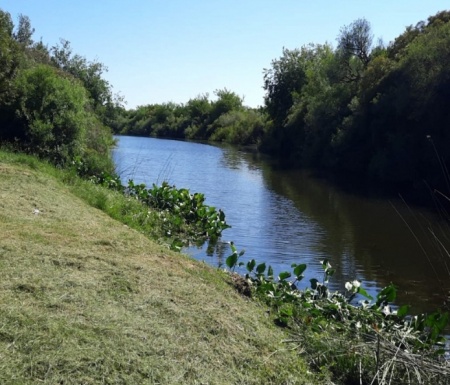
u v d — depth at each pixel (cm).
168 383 374
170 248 855
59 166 1532
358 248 1227
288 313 571
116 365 377
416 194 2319
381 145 2823
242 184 2420
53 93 1711
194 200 1358
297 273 750
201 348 435
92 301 468
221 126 7594
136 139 7162
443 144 2234
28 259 539
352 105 3122
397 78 2708
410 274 1016
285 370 445
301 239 1302
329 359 488
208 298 548
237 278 667
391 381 452
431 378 456
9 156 1345
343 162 3203
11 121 1677
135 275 558
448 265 1092
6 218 725
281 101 5069
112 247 661
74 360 367
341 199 2111
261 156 4431
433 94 2250
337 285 930
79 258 576
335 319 623
